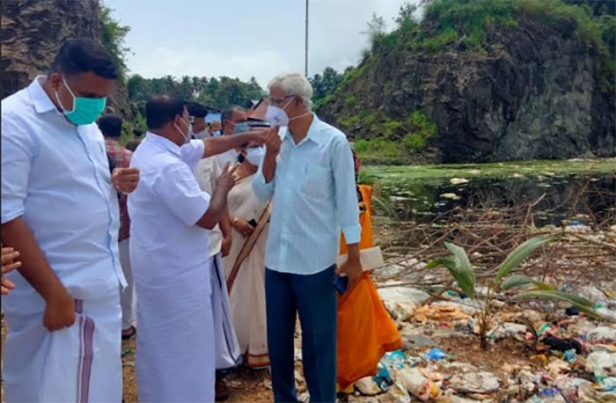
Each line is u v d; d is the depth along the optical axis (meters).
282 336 2.92
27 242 2.01
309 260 2.76
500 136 38.19
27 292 2.17
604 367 3.59
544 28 39.56
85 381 2.21
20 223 2.00
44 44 17.27
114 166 3.97
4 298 2.19
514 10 39.19
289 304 2.90
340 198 2.77
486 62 37.38
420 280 5.75
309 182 2.75
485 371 3.66
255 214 3.62
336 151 2.74
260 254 3.62
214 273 3.29
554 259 5.61
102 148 2.35
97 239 2.25
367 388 3.31
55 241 2.14
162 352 2.71
